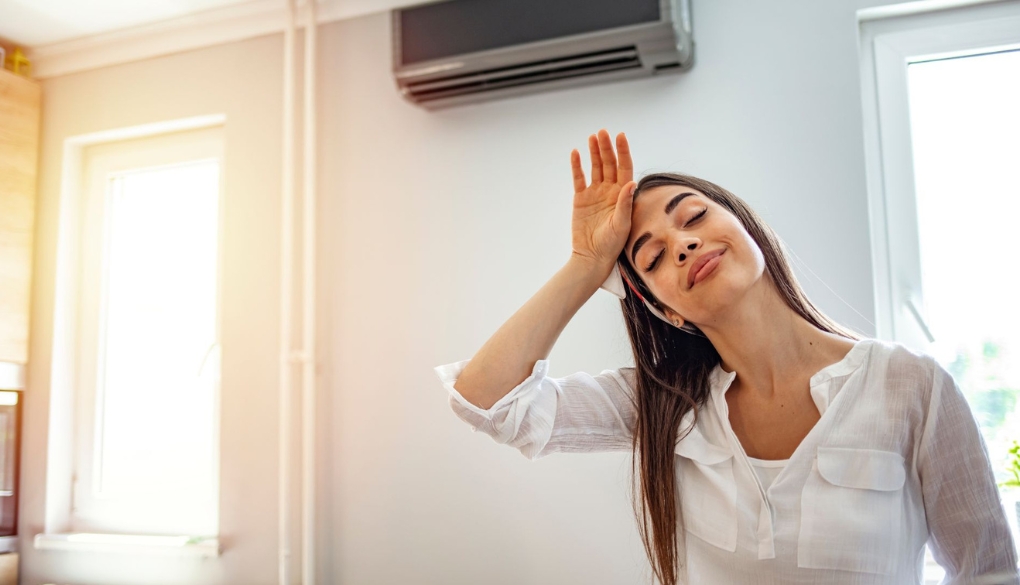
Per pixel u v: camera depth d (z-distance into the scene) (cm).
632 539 177
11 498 235
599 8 176
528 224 194
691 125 182
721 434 98
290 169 212
